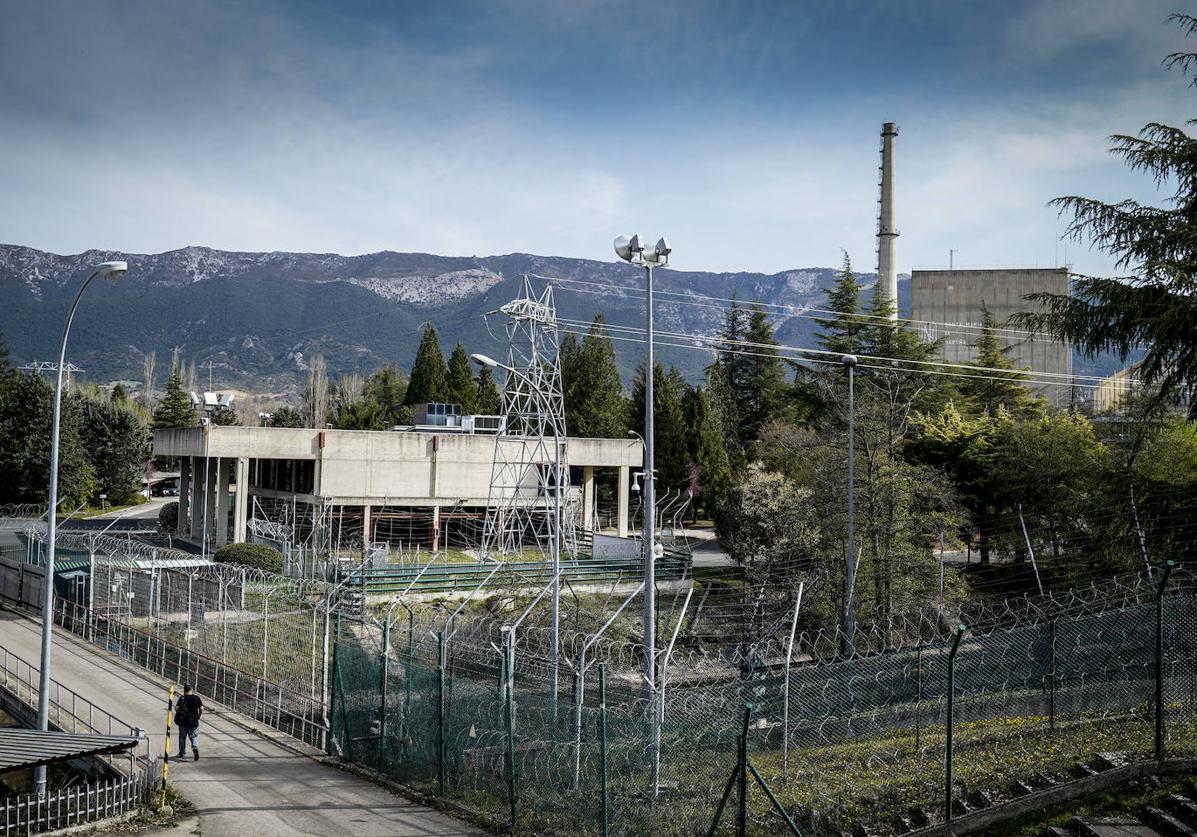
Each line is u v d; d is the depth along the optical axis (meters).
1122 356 24.39
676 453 70.69
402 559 48.91
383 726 18.69
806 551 38.66
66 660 28.16
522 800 15.66
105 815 16.09
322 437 52.00
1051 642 17.08
